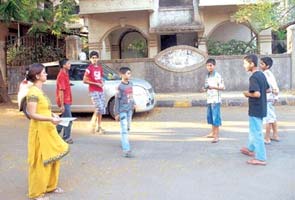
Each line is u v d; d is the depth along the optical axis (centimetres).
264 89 732
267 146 881
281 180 646
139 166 743
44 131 578
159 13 2188
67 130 937
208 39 2178
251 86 724
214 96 918
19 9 1544
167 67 1827
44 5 2109
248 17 1845
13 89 2025
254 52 2070
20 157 831
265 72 895
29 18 1856
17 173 721
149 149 876
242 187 614
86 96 1292
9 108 1531
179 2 2184
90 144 937
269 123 895
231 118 1255
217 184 630
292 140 937
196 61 1812
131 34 2491
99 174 700
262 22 1783
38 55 2245
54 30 1995
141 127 1135
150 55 2245
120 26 2238
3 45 1998
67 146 604
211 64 921
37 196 582
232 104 1505
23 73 2039
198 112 1384
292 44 1786
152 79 1847
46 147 578
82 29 2689
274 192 590
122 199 575
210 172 695
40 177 578
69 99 941
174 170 712
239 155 807
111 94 1272
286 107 1449
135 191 607
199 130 1080
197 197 575
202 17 2141
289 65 1798
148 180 659
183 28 2123
